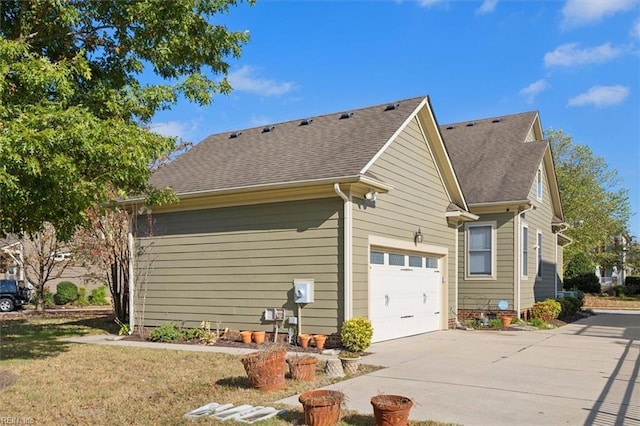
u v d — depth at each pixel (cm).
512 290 1703
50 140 685
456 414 602
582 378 803
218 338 1234
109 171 816
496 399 672
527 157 1867
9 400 673
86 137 725
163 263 1355
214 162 1444
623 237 4012
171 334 1232
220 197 1237
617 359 978
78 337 1341
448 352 1055
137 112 945
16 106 743
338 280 1082
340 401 560
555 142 3581
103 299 3075
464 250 1791
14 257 2405
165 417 596
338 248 1088
